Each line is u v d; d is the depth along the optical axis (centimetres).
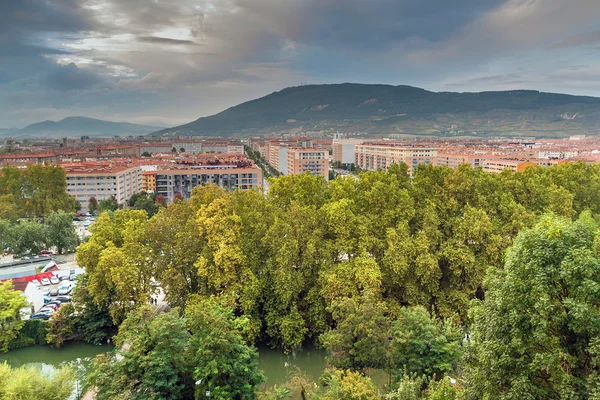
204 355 4662
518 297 3375
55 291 10250
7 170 15562
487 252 7431
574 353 3303
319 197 9031
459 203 8431
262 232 7719
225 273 7175
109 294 7925
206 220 7400
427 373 5116
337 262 7744
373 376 5750
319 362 7069
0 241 12131
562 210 8819
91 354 7581
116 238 8794
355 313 5619
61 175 15975
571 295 3259
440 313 7231
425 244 7169
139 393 4609
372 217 7819
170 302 7562
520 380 3206
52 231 12988
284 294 7062
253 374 5006
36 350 7669
